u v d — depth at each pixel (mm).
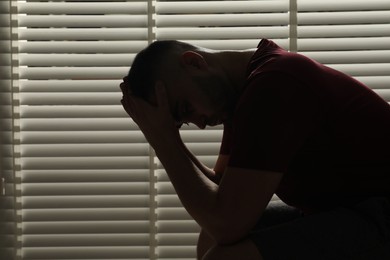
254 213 1274
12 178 2002
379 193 1373
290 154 1288
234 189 1275
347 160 1353
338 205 1407
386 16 1938
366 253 1290
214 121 1461
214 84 1407
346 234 1289
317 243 1269
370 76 1962
